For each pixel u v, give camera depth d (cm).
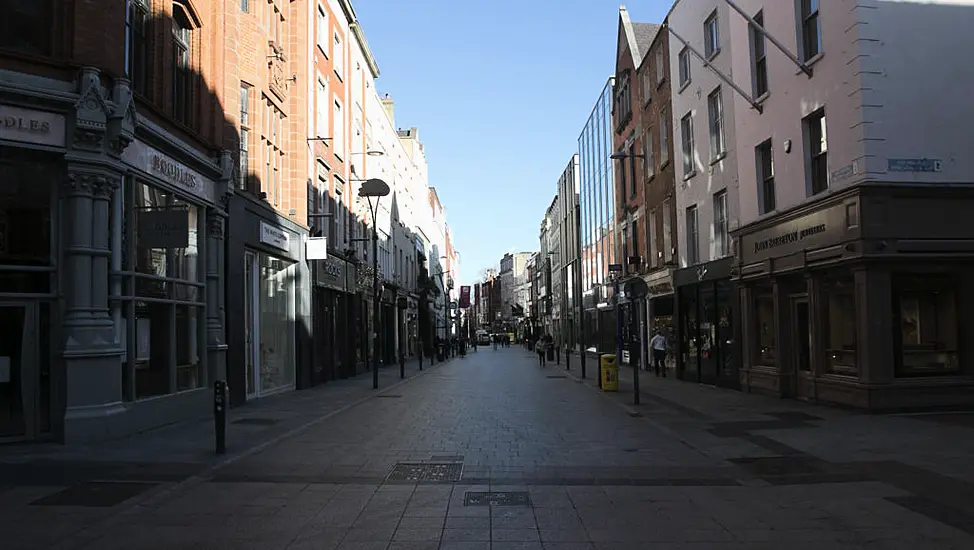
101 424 1136
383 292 4022
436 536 625
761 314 1891
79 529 648
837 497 764
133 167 1253
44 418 1123
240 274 1766
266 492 798
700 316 2316
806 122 1605
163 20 1392
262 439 1182
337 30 2916
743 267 1920
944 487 800
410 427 1346
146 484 834
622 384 2369
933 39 1413
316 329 2473
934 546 591
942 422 1255
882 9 1401
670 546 596
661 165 2761
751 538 618
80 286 1134
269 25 2072
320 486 829
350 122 3164
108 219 1197
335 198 2858
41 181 1134
